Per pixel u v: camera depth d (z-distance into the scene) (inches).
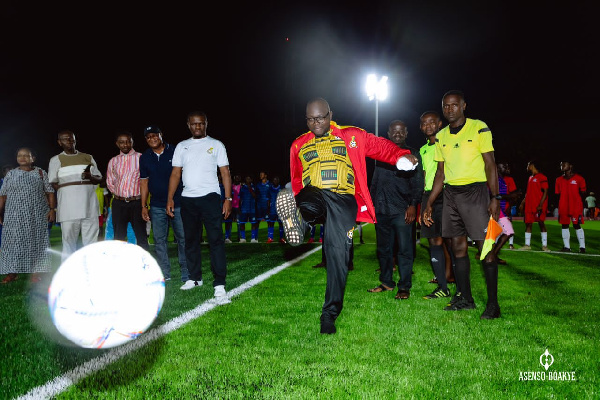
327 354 113.0
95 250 102.7
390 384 94.9
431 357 111.5
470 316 152.6
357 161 139.3
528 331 134.3
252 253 343.3
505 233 278.1
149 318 104.5
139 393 89.4
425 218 175.5
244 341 123.0
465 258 164.7
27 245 227.5
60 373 100.0
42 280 233.6
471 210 156.2
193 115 197.2
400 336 128.8
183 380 96.0
